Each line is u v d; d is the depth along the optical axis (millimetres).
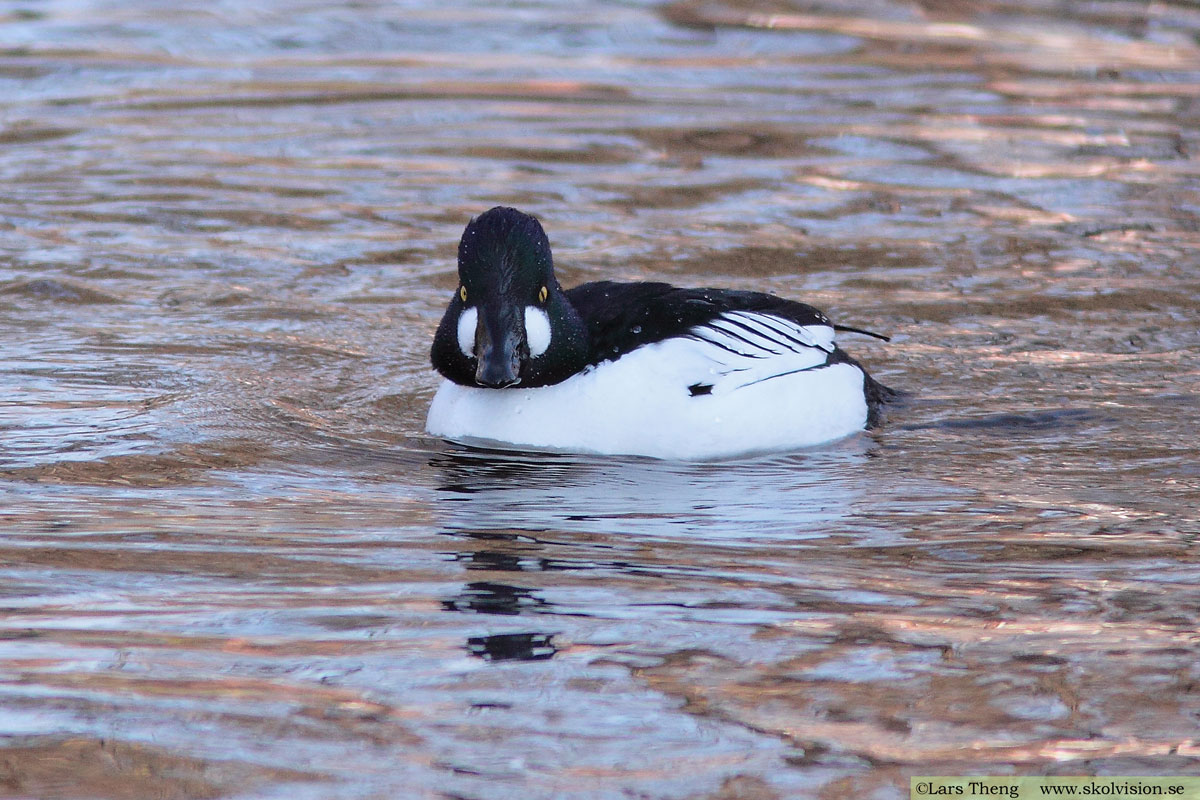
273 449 10133
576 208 17484
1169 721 5832
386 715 5812
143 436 10289
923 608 7066
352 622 6781
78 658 6289
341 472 9664
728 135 21078
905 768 5465
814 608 7062
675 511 8844
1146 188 18531
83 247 15711
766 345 10617
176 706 5844
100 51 25609
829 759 5520
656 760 5504
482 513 8742
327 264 15414
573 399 10148
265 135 20750
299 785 5277
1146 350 12945
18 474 9328
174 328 13289
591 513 8773
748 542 8203
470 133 20984
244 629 6664
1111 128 21641
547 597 7164
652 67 25531
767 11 30047
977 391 11875
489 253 9734
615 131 21219
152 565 7574
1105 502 9062
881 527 8523
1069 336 13359
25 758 5414
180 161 19297
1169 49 27438
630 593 7258
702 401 10133
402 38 27312
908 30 28891
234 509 8719
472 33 27781
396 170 19094
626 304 10648
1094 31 28953
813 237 16453
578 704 5934
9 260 15180
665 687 6105
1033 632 6750
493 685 6094
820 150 20312
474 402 10430
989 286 14844
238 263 15352
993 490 9352
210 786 5254
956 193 18281
